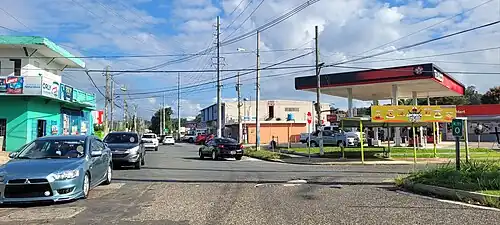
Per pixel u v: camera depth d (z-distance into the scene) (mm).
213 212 9320
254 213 9188
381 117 26250
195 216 8906
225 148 29062
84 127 44844
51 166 10375
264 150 38594
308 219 8578
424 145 41094
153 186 13688
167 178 16047
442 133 59000
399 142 41844
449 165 15406
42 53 33406
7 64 31359
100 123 67562
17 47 31094
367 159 27578
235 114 78938
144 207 9945
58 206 10062
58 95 32562
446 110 26641
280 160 27703
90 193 12125
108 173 13953
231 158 30984
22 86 28812
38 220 8578
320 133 30531
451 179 12680
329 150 34562
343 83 39062
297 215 8969
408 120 26234
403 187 13414
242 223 8242
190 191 12578
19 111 30047
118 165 20188
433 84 38000
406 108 26297
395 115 26312
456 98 83000
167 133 116938
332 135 41906
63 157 11438
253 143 65812
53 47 32125
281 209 9656
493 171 13438
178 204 10344
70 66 39688
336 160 27078
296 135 68625
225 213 9203
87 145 12172
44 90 29594
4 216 8945
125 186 13656
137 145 20312
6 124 29844
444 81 38375
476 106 56188
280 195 11797
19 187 9820
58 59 36031
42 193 9945
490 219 8562
